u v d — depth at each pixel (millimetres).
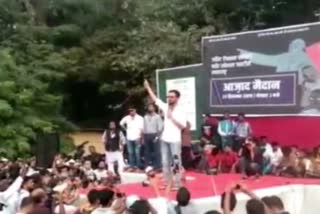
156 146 16609
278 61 17734
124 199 7711
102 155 18141
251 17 31422
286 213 6820
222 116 18656
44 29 31203
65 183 10938
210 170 16484
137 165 17297
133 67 27594
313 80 16812
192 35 27469
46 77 28094
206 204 11297
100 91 32000
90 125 35219
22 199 7898
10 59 26000
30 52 28875
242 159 15953
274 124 17844
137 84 29406
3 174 10789
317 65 16719
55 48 32125
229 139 17250
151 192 12344
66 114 34281
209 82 19578
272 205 6777
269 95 17953
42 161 14172
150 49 27594
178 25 29359
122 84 30078
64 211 8547
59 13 34000
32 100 25781
